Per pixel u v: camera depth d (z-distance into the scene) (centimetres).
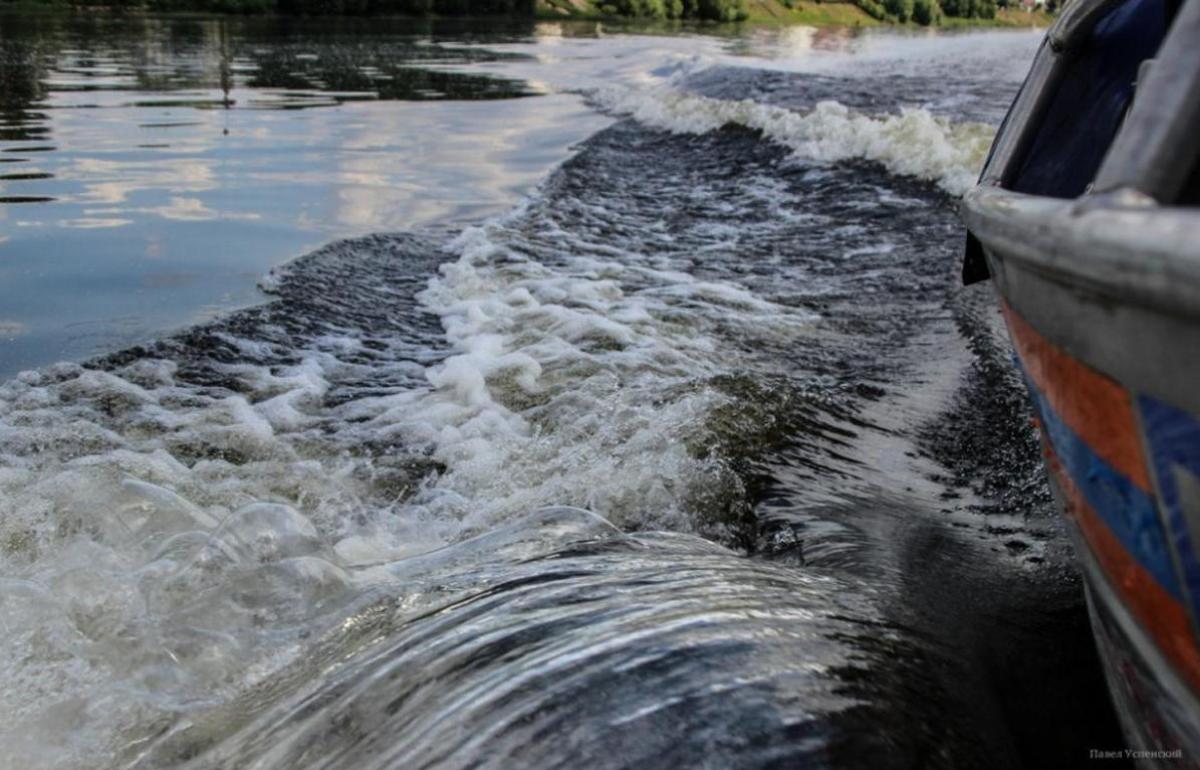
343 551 284
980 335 483
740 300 556
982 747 173
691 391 394
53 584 238
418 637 202
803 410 387
